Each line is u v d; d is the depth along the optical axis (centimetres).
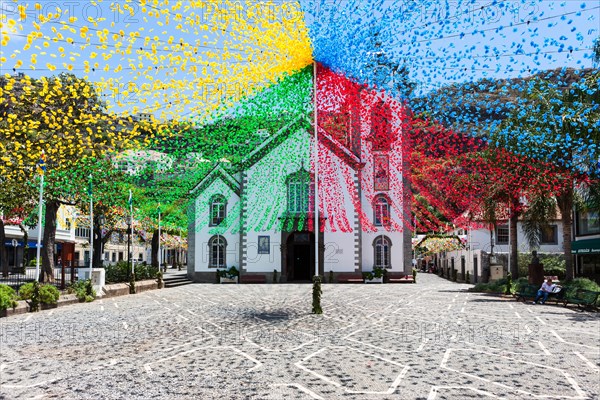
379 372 1009
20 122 1736
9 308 1950
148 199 3925
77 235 6519
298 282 4431
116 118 1439
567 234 2652
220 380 948
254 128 2044
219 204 4594
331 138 4312
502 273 3931
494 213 3244
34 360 1128
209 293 3181
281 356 1167
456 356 1166
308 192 4453
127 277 3462
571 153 2364
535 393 864
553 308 2238
